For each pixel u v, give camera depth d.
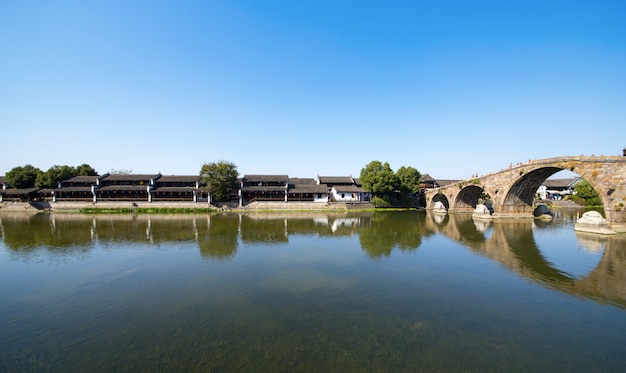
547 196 111.00
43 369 12.56
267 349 13.84
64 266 27.97
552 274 25.28
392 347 14.03
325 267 27.62
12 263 29.03
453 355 13.41
